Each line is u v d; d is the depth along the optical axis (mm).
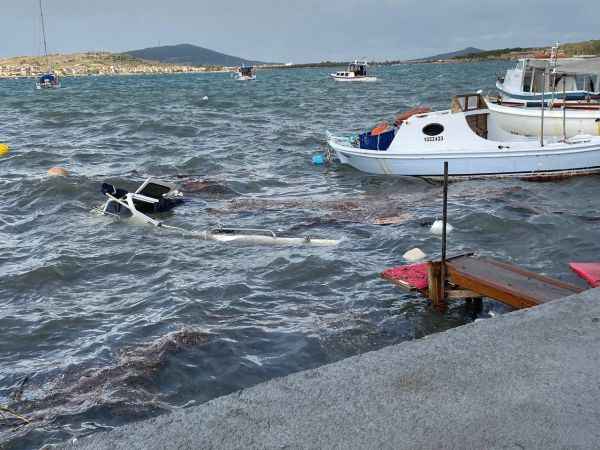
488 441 2518
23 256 12445
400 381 2961
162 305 9594
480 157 18859
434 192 17906
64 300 10039
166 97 71375
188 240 13094
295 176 20859
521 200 16422
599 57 23688
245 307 9445
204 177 20750
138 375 7355
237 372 7426
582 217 14234
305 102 58125
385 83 95125
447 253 11883
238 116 44438
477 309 8914
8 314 9469
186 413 2748
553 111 21531
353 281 10438
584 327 3457
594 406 2734
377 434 2570
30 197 17391
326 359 7750
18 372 7578
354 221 14516
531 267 10938
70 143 30438
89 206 16500
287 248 12328
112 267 11578
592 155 18500
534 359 3135
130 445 2531
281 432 2594
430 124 19250
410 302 9383
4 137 33688
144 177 20859
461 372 3029
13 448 5988
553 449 2465
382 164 20156
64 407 6695
